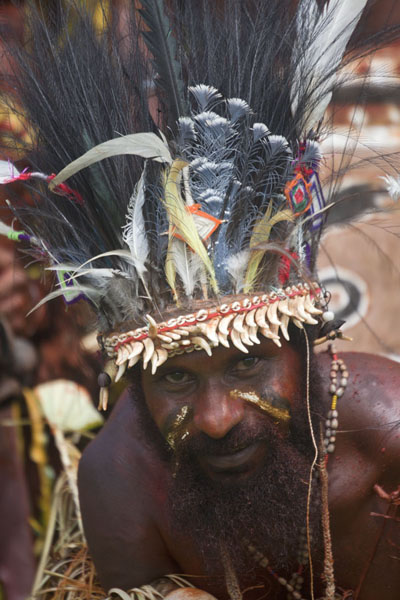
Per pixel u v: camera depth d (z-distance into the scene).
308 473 6.27
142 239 5.92
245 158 5.98
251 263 5.93
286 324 5.92
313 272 6.48
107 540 6.74
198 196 5.98
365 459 6.45
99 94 6.16
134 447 6.73
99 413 8.87
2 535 8.94
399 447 6.36
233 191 5.97
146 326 5.89
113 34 6.37
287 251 6.00
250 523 6.18
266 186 6.07
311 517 6.35
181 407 5.99
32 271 8.76
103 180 6.05
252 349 5.91
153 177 6.04
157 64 5.96
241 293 5.89
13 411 8.97
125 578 6.76
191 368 5.87
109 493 6.72
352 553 6.55
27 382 8.92
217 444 5.95
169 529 6.65
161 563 6.77
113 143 5.59
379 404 6.47
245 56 6.20
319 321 6.33
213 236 5.95
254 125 5.86
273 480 6.09
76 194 6.17
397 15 9.73
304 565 6.59
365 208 6.94
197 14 6.43
